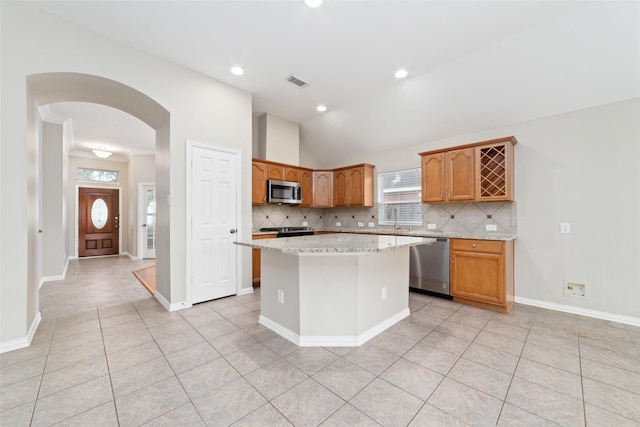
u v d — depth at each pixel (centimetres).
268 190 442
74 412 150
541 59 271
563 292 306
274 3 218
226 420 145
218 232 344
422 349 220
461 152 353
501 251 301
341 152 540
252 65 310
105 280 451
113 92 290
